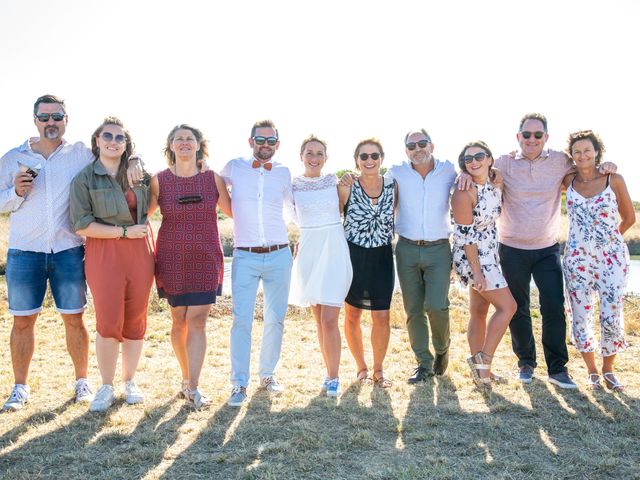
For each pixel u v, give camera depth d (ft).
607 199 17.56
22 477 12.00
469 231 17.87
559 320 18.19
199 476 12.19
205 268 16.51
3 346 23.00
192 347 16.49
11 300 16.56
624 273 17.75
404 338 24.57
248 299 17.20
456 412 15.83
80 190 15.88
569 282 18.15
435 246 18.70
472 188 17.70
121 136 16.11
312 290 17.80
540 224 18.40
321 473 12.25
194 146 16.48
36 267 16.56
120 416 15.35
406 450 13.39
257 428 14.67
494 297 17.93
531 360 19.04
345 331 19.03
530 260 18.70
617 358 21.15
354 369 20.22
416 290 18.97
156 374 19.44
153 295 31.24
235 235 17.57
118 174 16.25
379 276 18.29
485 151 17.53
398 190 18.81
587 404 16.28
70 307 16.74
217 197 16.90
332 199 17.90
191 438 14.11
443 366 19.42
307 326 26.96
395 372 19.83
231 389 17.92
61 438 14.10
